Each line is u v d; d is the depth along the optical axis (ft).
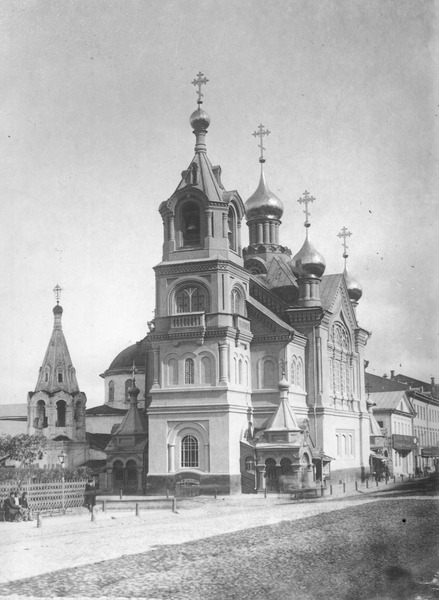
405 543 104.94
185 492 175.32
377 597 87.76
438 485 198.59
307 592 83.82
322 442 207.72
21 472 133.80
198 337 179.22
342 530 111.14
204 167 185.68
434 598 87.97
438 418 336.29
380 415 285.43
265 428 185.57
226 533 108.68
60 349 177.58
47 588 77.66
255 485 179.22
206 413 177.68
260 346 195.11
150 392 181.68
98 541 100.32
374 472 247.70
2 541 98.07
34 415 173.88
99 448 187.11
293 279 225.76
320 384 209.87
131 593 76.95
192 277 181.57
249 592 80.79
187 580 82.02
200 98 144.25
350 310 241.96
